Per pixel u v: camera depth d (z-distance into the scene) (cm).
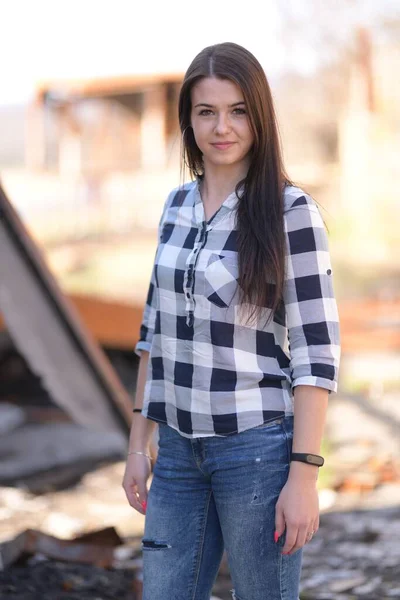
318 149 2556
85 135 2275
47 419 779
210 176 245
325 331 229
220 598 394
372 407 984
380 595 406
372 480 654
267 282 228
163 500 245
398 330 1371
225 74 234
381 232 2183
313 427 227
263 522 230
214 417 231
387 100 2452
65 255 2073
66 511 563
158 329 247
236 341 231
